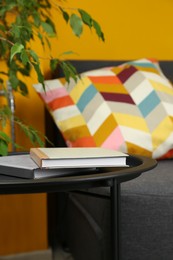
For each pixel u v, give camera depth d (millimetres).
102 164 820
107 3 1806
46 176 788
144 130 1378
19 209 1542
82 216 1283
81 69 1676
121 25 1836
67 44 1754
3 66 1429
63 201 1581
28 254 1558
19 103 1532
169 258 1021
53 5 1610
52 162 787
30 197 1552
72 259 1558
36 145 1389
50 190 730
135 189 1021
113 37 1826
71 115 1402
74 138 1371
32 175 775
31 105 1545
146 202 1009
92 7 1780
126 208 1011
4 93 1360
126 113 1396
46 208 1589
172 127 1417
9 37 1191
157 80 1527
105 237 1052
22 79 1505
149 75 1533
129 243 1017
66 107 1418
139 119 1394
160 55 1907
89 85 1455
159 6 1888
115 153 855
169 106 1455
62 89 1459
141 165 851
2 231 1525
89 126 1370
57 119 1414
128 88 1469
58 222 1636
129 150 1351
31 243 1565
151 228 1015
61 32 1739
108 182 772
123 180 803
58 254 1623
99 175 748
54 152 854
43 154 822
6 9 1206
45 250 1583
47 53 1689
